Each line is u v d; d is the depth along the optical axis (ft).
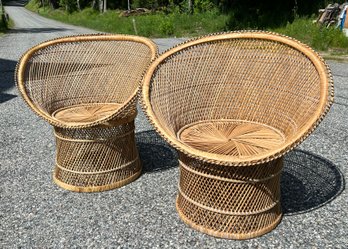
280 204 9.09
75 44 12.11
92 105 11.63
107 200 9.94
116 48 12.00
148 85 8.87
